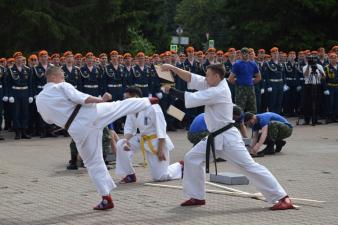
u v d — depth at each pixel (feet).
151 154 37.63
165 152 37.63
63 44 119.55
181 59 70.54
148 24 146.41
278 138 48.62
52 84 29.01
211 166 42.88
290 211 28.71
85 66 66.13
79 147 29.32
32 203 31.30
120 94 67.56
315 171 40.52
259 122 47.65
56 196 33.06
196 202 30.12
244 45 141.49
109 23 123.44
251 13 140.15
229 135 29.40
